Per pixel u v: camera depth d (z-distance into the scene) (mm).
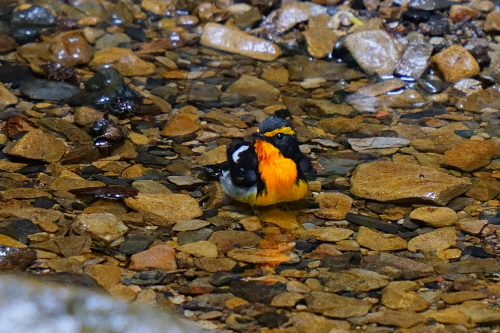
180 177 11633
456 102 14359
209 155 12344
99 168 11844
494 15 16672
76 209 10555
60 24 17469
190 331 7809
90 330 7680
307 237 10102
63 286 8312
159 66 15914
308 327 8039
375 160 12266
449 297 8625
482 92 14508
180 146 12680
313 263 9414
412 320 8164
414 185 11039
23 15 17453
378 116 13945
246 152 10867
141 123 13484
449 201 10992
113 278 8828
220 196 11234
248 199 10812
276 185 10656
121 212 10555
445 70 15359
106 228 9891
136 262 9219
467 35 16703
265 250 9734
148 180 11461
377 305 8492
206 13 17844
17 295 7996
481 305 8453
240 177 10727
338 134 13234
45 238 9688
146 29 17594
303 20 17391
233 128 13383
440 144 12805
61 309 7883
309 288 8820
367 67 15750
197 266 9266
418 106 14430
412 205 10930
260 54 16531
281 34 17266
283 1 18219
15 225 9883
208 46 16844
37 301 7949
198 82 15242
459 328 8039
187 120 13383
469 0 17672
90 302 8047
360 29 16719
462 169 11938
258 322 8109
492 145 12570
